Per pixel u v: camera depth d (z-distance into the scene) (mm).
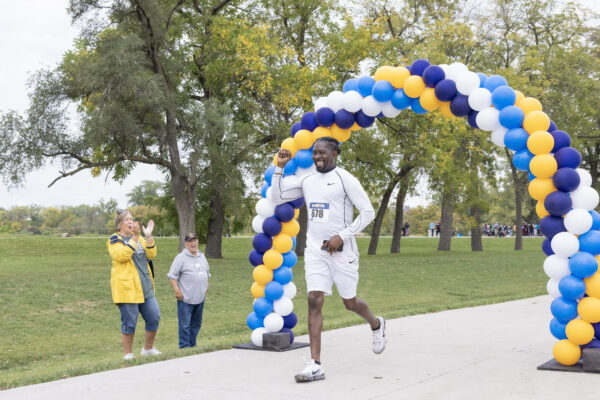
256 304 6941
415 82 6312
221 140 24750
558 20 35812
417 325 8695
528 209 77438
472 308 11188
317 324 5395
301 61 28078
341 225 5586
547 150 5719
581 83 33750
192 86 29422
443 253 36094
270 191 6199
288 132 26188
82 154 22922
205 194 28875
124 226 7180
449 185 31531
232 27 25469
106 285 17938
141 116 23469
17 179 22469
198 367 5781
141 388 4914
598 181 43188
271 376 5340
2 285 17281
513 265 26281
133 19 24250
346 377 5246
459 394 4566
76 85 22312
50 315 14578
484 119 6055
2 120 22172
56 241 38094
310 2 28797
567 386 4828
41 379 5539
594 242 5504
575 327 5418
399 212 37156
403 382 5012
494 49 35281
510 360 5953
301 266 24797
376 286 20156
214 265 24531
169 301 16531
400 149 30672
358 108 6629
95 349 11820
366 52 26922
